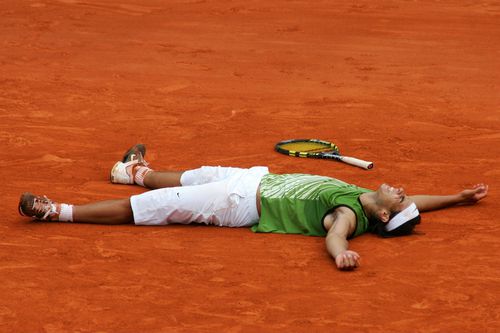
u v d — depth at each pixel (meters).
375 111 26.17
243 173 17.22
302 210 16.50
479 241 16.27
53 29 36.72
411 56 33.50
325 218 16.17
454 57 33.44
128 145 22.77
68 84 28.53
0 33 35.88
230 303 13.65
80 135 23.52
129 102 26.70
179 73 30.30
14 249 15.69
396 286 14.26
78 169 20.69
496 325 13.04
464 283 14.42
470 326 13.01
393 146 22.91
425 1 43.91
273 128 24.38
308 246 15.93
